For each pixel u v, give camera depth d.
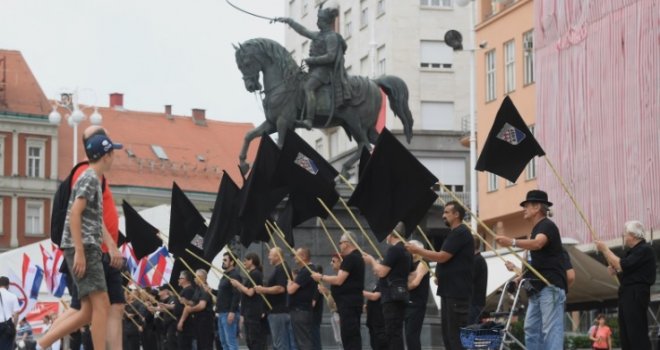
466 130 57.44
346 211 24.77
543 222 14.22
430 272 16.56
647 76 37.94
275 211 24.16
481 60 51.91
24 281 34.84
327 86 25.06
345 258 17.06
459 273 14.56
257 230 20.25
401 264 15.76
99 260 11.58
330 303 19.73
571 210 42.25
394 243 16.50
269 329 21.20
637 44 38.41
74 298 12.03
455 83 62.56
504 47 50.22
